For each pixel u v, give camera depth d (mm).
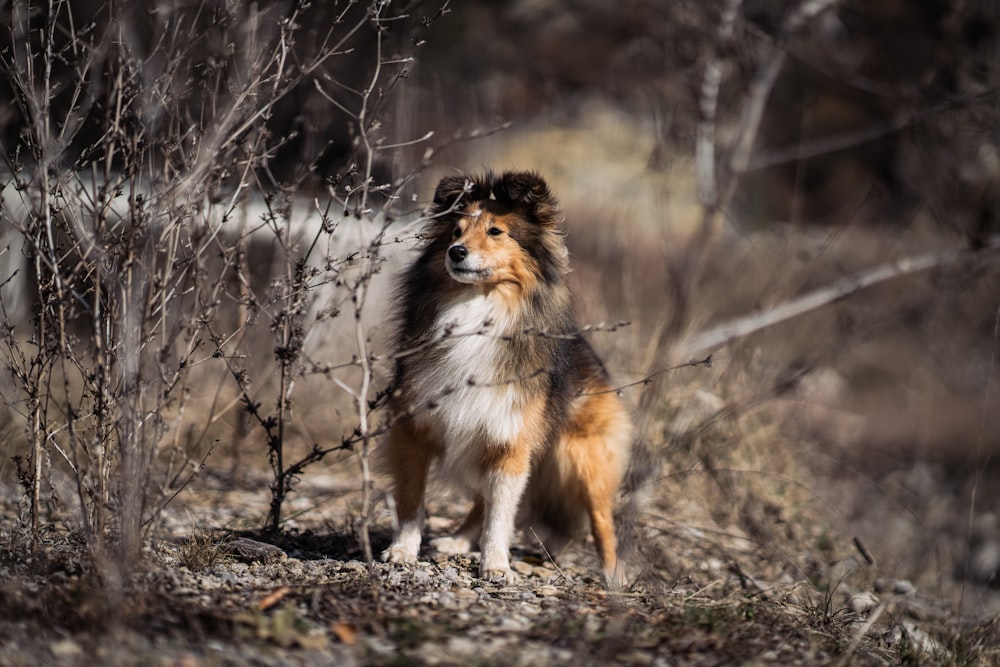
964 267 17812
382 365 10672
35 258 7895
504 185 9461
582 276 17578
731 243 22016
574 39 30906
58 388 12680
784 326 19234
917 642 8898
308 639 6641
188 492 11227
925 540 14438
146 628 6590
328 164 13211
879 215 25078
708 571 10922
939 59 20062
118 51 8242
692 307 15930
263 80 8383
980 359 19922
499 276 9172
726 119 18719
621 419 10602
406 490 9469
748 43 17766
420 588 8289
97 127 9008
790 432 15773
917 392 21547
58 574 7473
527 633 7227
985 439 19016
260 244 12336
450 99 22406
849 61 22875
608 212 22906
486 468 9453
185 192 7973
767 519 13133
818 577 11562
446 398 9148
